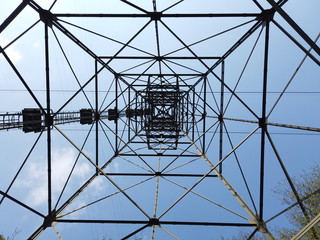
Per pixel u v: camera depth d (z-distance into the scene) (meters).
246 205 7.19
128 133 14.34
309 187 9.42
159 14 7.29
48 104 6.88
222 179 8.82
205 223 6.22
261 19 6.98
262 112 6.96
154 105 21.48
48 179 6.63
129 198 6.77
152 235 5.95
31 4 6.46
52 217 6.45
